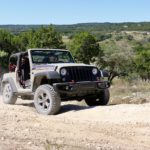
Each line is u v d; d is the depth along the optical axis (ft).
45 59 45.24
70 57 47.80
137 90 69.41
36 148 24.67
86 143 26.68
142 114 37.06
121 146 26.43
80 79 42.50
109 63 148.25
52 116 39.29
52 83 42.50
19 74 46.32
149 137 29.53
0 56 139.85
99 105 46.11
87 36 172.96
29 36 172.04
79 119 36.65
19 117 36.22
